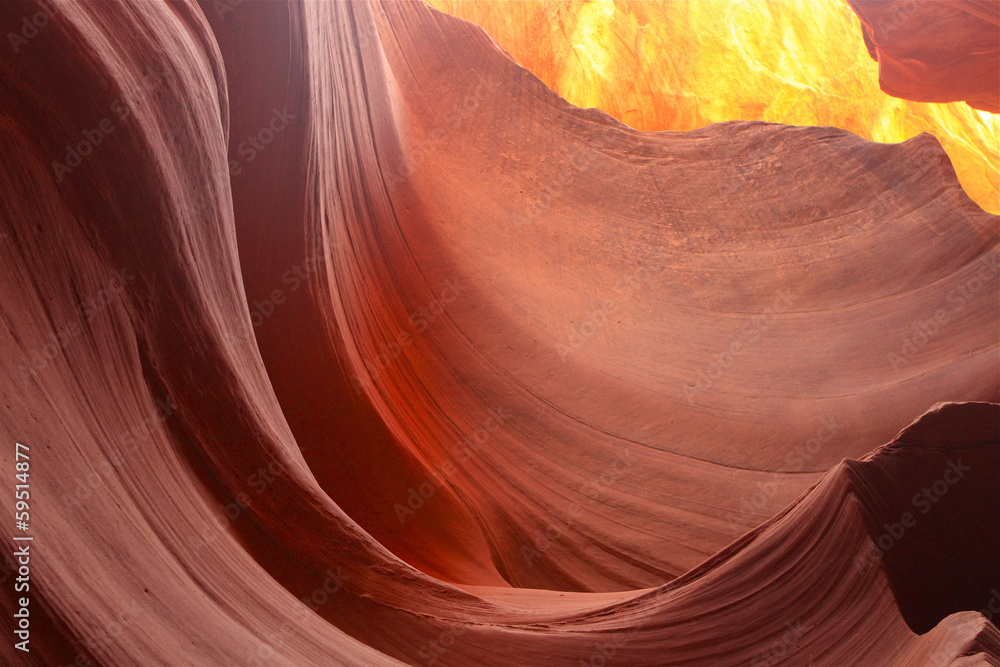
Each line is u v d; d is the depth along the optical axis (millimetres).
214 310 4355
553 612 4715
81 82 3213
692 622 4008
